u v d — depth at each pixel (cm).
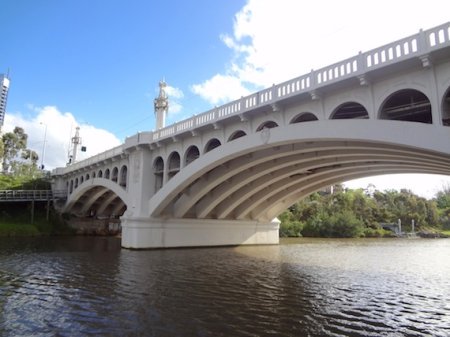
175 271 1950
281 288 1562
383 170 2825
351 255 3128
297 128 1830
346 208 7719
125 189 3653
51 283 1595
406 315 1166
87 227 5350
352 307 1259
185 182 2706
